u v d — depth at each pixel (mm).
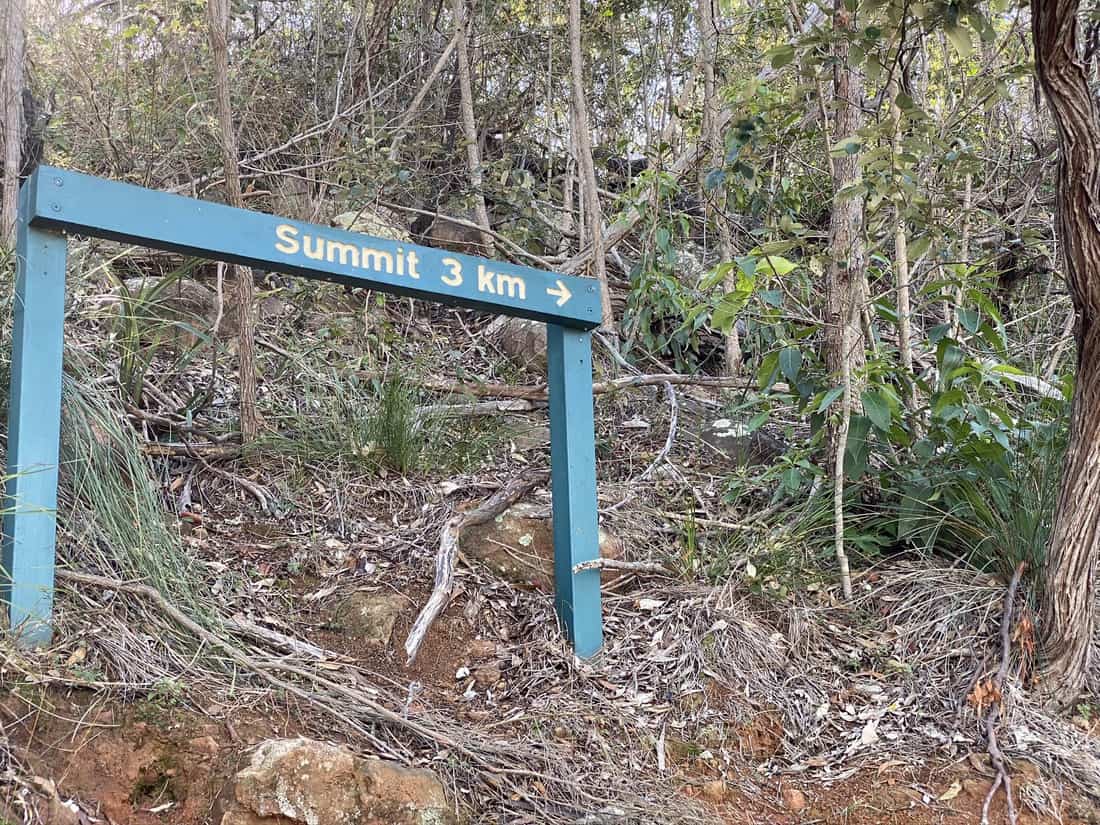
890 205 4398
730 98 4805
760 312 4516
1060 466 3771
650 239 5754
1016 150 6156
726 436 4816
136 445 3480
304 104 6430
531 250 6379
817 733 3281
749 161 4805
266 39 6973
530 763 2930
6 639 2609
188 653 2947
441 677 3322
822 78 3914
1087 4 4387
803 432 4805
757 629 3621
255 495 3953
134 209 2793
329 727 2863
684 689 3355
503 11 7406
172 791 2574
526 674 3346
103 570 3045
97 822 2422
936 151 4168
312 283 5078
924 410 4297
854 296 4000
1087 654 3490
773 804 3020
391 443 4344
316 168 5891
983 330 4203
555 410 3635
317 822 2516
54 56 5781
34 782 2369
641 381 5098
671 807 2902
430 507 4098
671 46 6895
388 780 2623
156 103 5660
